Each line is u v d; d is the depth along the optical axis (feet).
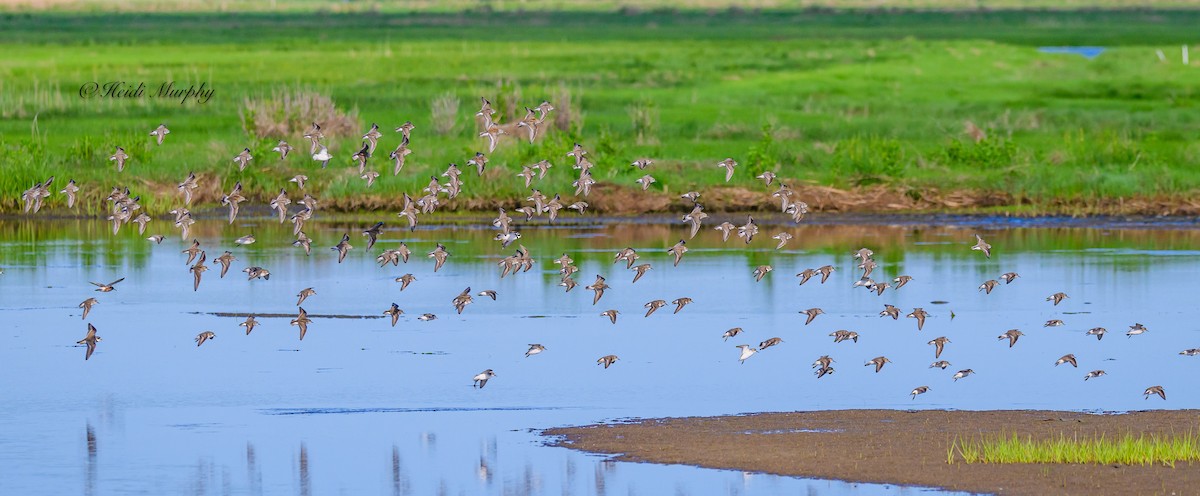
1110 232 142.10
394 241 137.59
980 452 63.26
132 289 113.39
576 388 79.10
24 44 305.32
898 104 213.66
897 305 106.01
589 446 66.39
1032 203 151.84
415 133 177.47
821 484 59.26
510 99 179.63
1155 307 103.76
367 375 82.69
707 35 356.38
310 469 63.72
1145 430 67.41
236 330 97.04
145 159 156.87
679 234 141.69
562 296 110.22
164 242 136.77
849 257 128.36
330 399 76.89
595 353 88.99
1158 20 421.18
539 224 147.74
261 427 71.05
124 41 320.09
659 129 184.65
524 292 112.06
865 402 74.95
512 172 151.74
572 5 473.67
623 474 61.72
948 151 161.68
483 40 335.67
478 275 119.85
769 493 58.34
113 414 73.97
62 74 239.71
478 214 148.87
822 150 164.86
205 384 80.64
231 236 140.05
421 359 87.35
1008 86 236.22
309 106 174.40
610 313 80.38
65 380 81.82
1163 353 88.07
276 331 96.78
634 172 153.38
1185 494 56.08
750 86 232.94
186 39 330.34
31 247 133.69
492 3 479.82
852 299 108.68
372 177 82.12
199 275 81.97
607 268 123.34
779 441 66.13
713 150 169.58
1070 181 153.48
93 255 129.39
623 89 228.63
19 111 194.90
